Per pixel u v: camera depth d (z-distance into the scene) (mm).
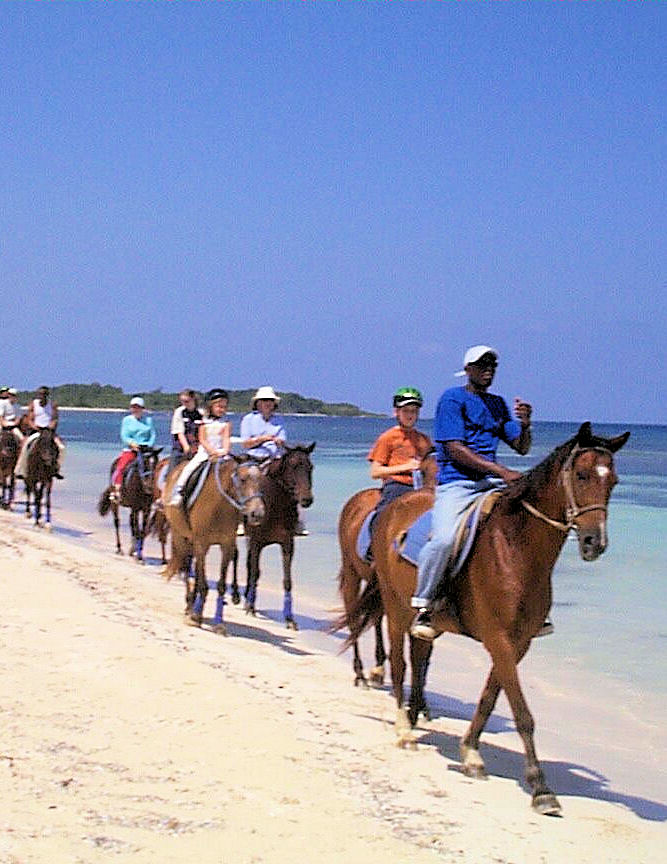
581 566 18156
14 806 6168
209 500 12758
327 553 19906
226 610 14719
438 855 6016
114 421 150375
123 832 5918
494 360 7840
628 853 6398
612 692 10672
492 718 9797
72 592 13367
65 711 8242
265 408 14312
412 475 9805
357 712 9250
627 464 55031
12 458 27109
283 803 6617
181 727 8023
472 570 7430
